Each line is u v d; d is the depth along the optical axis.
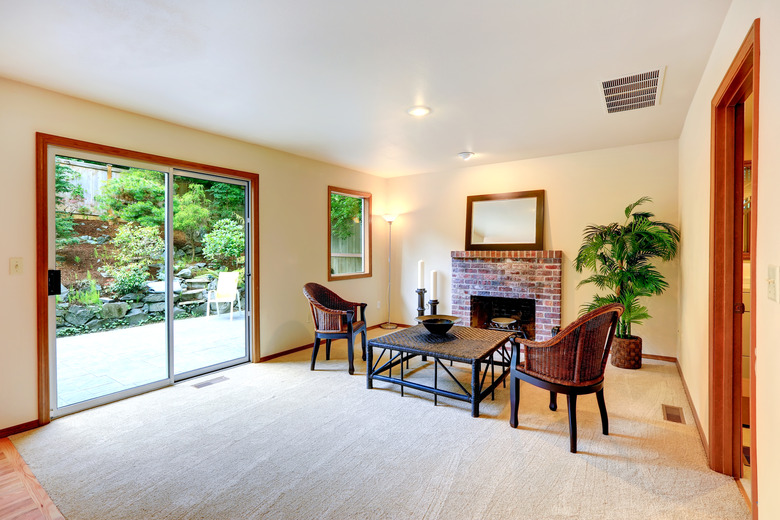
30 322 2.64
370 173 5.75
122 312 3.19
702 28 1.96
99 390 3.08
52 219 2.76
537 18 1.88
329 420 2.74
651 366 3.95
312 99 2.90
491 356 3.18
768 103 1.29
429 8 1.79
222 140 3.82
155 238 3.38
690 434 2.51
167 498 1.88
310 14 1.84
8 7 1.75
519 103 2.99
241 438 2.48
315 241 4.88
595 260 4.18
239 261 4.07
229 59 2.28
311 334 4.84
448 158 4.82
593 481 2.00
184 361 3.66
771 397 1.26
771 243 1.26
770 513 1.26
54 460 2.23
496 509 1.78
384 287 6.12
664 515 1.74
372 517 1.74
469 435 2.51
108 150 3.00
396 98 2.89
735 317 2.04
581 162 4.55
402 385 3.15
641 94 2.80
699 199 2.64
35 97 2.63
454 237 5.51
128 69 2.39
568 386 2.32
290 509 1.79
